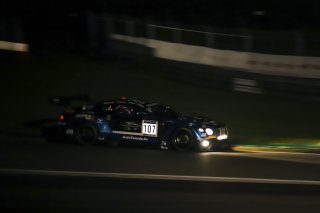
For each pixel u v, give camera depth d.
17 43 69.50
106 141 36.56
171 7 107.69
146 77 60.62
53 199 21.23
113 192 22.69
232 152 36.34
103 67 63.47
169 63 67.00
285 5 102.88
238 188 24.14
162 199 21.69
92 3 107.25
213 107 51.72
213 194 22.81
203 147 35.19
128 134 36.12
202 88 58.03
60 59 65.88
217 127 36.06
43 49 71.19
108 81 58.00
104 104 37.09
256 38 73.31
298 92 57.84
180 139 35.31
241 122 47.53
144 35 71.00
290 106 53.62
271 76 61.75
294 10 100.25
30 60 64.75
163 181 25.19
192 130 35.09
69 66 62.91
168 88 57.03
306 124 47.78
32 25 90.50
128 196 22.05
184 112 49.53
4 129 42.16
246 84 59.50
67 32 84.44
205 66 65.88
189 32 71.31
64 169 27.30
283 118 49.50
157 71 63.47
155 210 19.95
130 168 28.12
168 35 69.88
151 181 25.11
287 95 57.12
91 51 71.44
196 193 22.92
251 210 20.34
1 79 56.91
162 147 35.75
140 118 36.06
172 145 35.44
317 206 21.19
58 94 52.81
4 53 66.69
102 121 36.34
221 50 65.00
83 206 20.28
